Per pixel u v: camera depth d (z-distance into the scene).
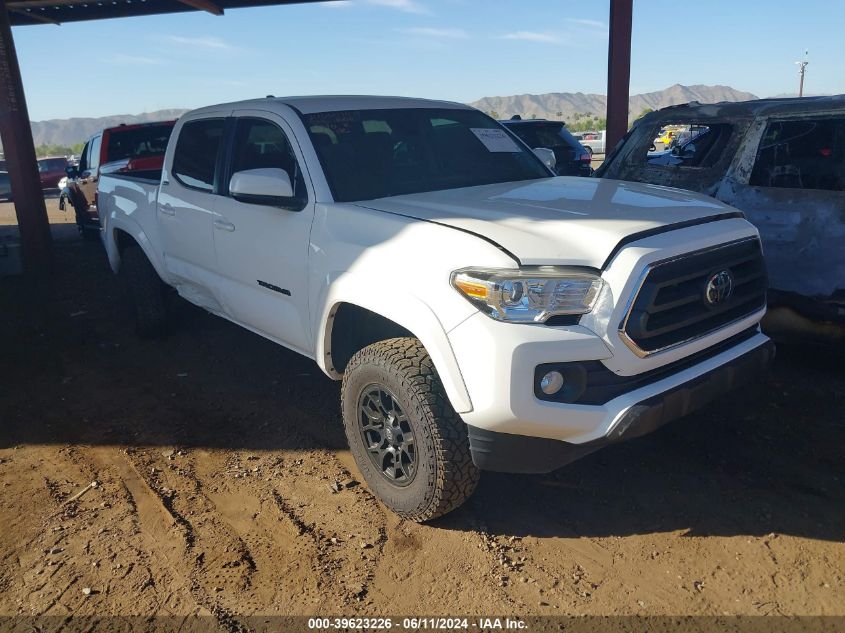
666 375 2.93
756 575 2.81
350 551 3.10
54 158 29.12
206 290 4.88
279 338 4.19
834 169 4.45
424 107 4.57
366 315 3.61
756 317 3.33
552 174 4.71
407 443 3.13
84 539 3.26
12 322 7.04
